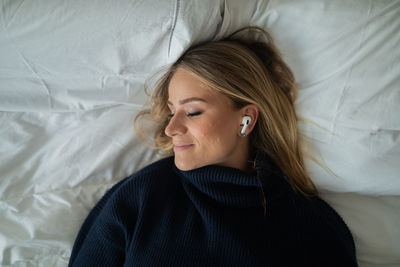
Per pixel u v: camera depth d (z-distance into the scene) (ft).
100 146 2.52
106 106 2.55
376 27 2.10
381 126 2.38
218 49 2.07
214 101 1.99
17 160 2.40
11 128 2.39
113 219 2.24
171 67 2.17
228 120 2.06
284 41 2.29
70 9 1.79
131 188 2.31
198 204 2.23
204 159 2.10
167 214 2.24
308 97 2.45
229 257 2.09
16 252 2.24
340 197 2.82
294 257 2.18
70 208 2.40
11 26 1.80
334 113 2.43
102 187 2.57
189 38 1.97
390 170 2.46
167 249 2.12
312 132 2.54
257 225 2.22
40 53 1.99
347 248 2.39
